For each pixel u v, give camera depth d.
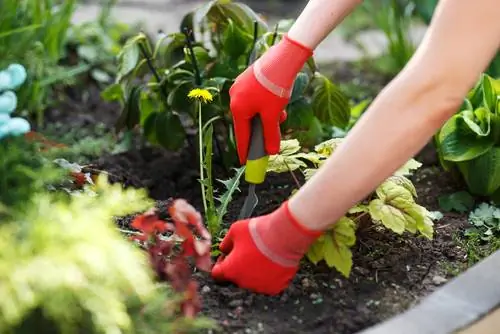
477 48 1.81
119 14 3.40
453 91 1.82
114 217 2.18
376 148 1.85
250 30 2.40
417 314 1.92
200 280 2.05
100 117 2.82
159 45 2.43
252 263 1.97
